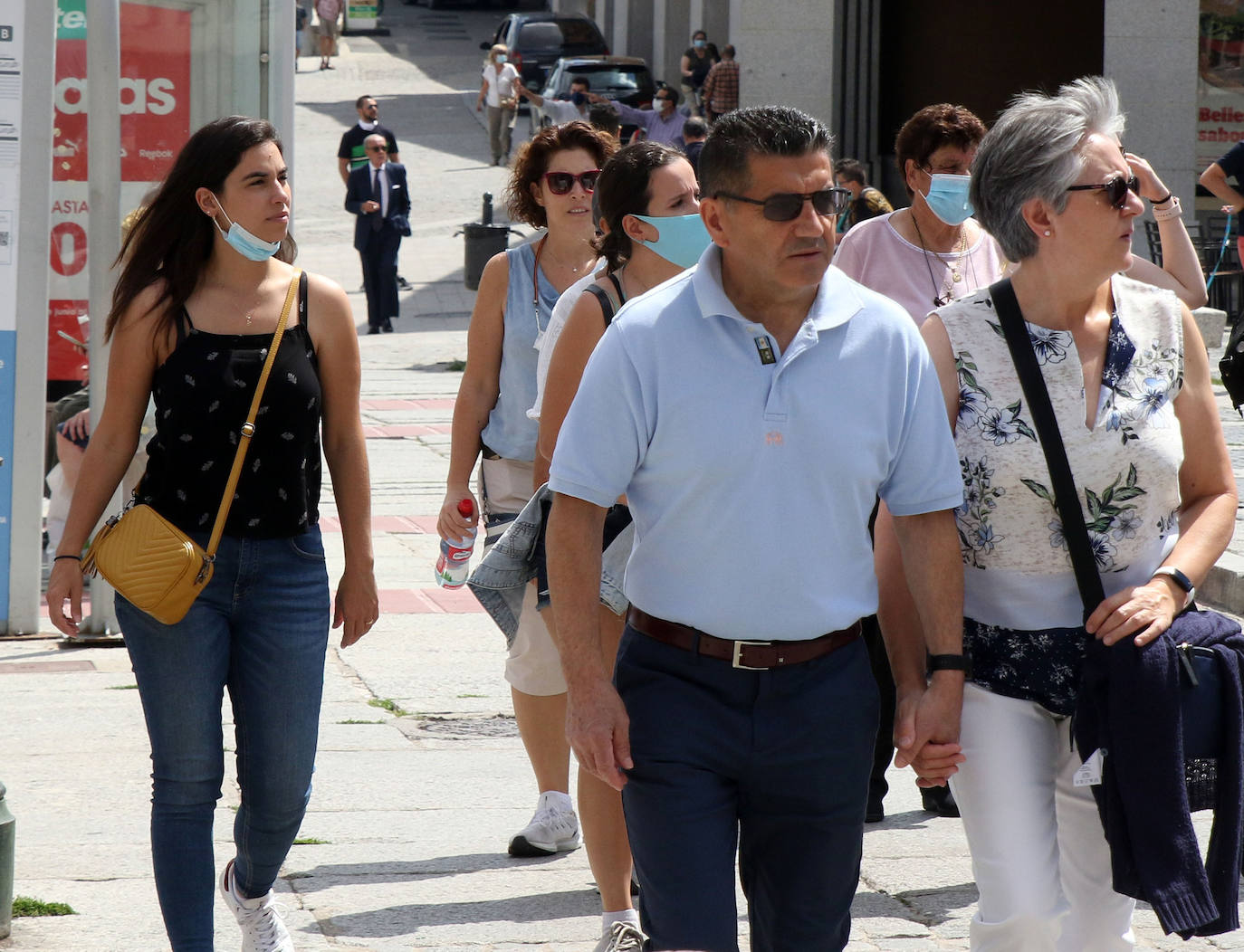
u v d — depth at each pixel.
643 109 61.09
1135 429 6.21
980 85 55.53
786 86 47.59
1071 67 54.72
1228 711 6.11
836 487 5.80
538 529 7.58
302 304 7.34
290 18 16.30
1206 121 45.81
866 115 54.34
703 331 5.79
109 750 11.62
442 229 56.72
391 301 40.28
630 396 5.79
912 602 6.38
